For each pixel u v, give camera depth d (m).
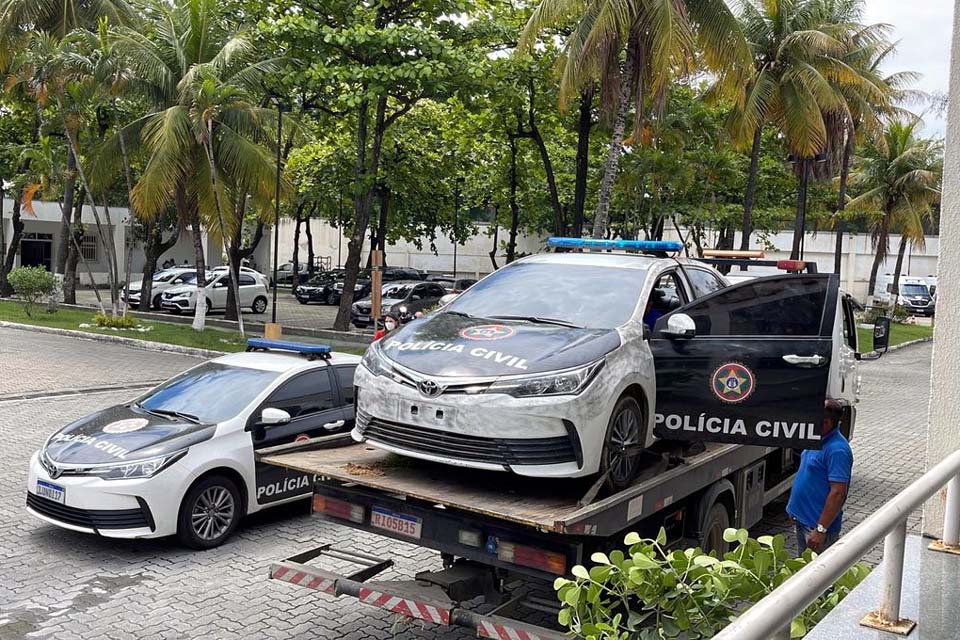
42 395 15.11
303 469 5.69
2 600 6.67
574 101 25.75
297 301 43.09
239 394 8.59
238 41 22.27
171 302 31.23
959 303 4.61
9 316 25.98
